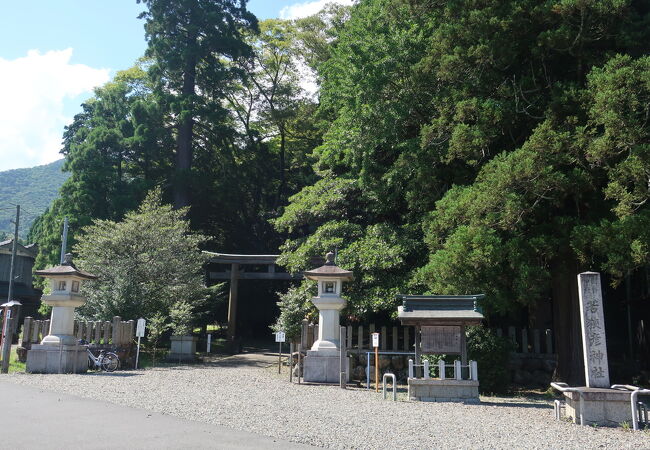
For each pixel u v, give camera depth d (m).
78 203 29.25
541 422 8.48
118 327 17.64
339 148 18.75
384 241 16.11
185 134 32.56
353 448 5.93
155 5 32.25
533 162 11.21
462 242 12.03
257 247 36.00
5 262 33.97
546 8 12.73
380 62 15.23
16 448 5.45
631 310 18.48
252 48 36.59
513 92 13.54
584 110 12.12
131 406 8.51
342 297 14.60
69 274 14.60
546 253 11.96
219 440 6.05
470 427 7.68
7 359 14.41
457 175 14.92
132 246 22.78
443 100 14.27
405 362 15.15
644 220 10.56
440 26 14.85
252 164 35.94
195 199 32.97
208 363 21.03
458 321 11.11
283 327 18.61
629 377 16.58
